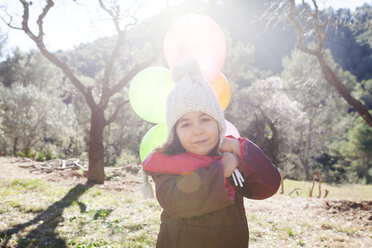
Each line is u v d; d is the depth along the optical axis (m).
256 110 31.06
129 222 6.03
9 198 7.53
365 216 7.75
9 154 31.41
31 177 12.12
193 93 1.20
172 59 2.88
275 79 32.28
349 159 39.47
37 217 6.24
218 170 1.09
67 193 8.84
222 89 3.19
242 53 29.95
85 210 6.98
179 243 1.23
